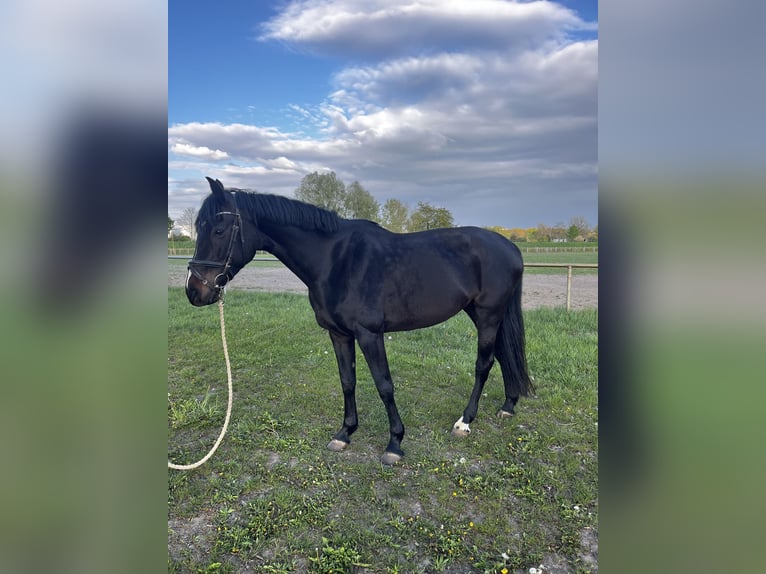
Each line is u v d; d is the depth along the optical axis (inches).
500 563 76.8
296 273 113.7
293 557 79.7
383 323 111.0
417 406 142.2
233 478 102.3
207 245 98.8
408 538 83.6
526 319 257.0
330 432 125.0
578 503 92.4
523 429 125.2
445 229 122.6
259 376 171.2
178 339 224.5
